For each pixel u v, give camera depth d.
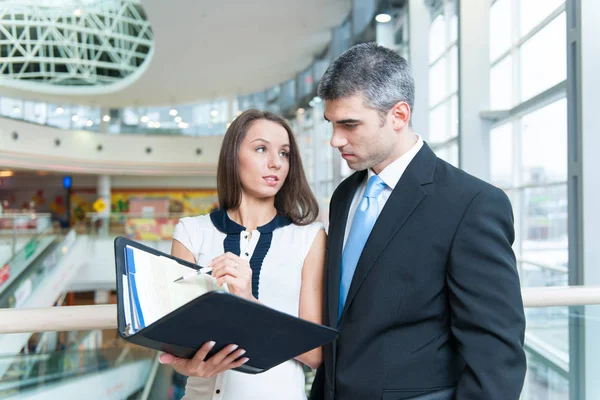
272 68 14.85
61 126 18.97
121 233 14.80
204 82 16.64
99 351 1.62
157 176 22.58
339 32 10.97
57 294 11.04
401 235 1.20
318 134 13.99
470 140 5.59
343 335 1.25
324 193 13.77
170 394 1.75
